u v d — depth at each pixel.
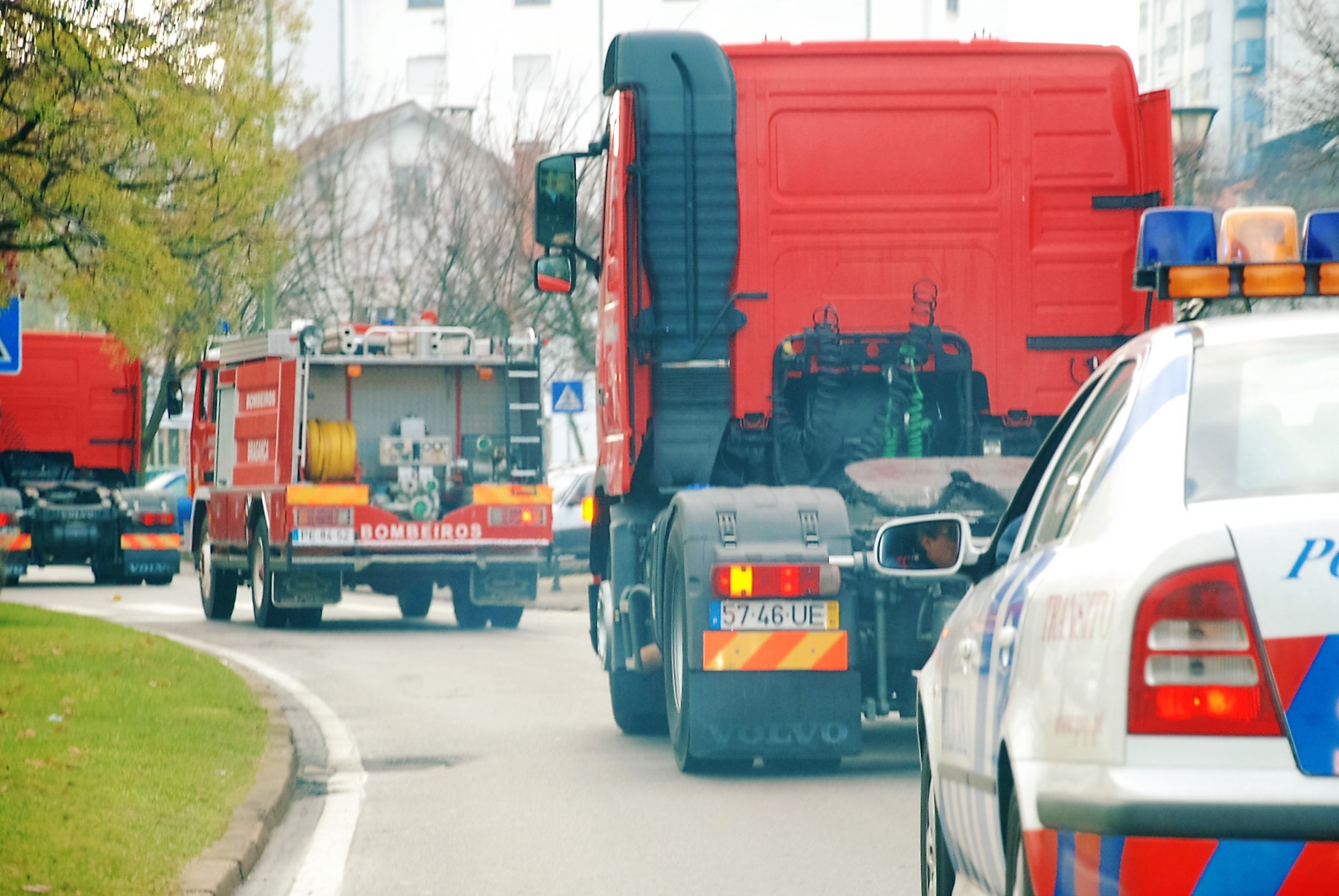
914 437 39.62
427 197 133.25
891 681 36.28
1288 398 14.72
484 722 47.06
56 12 65.56
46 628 62.78
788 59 39.94
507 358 84.06
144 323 73.38
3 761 33.41
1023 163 39.88
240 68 77.38
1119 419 15.52
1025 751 14.66
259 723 42.66
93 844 26.83
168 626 82.88
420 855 29.38
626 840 30.41
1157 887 13.03
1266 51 172.88
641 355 39.62
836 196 39.69
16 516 109.75
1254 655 13.12
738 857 28.73
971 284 39.75
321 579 79.62
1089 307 39.84
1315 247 18.34
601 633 47.47
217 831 29.30
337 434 80.88
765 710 35.38
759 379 39.62
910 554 20.19
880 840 29.97
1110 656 13.47
